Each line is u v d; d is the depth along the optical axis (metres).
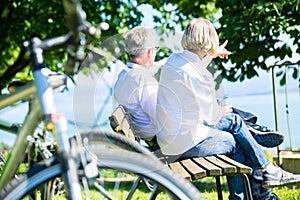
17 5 12.14
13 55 14.46
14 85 3.07
